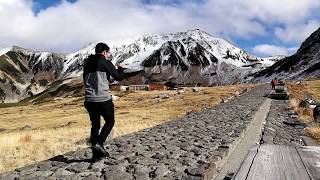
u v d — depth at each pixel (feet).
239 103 118.62
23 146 60.75
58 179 26.45
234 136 45.68
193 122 63.57
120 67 32.04
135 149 37.32
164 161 31.37
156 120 137.80
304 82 395.14
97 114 31.71
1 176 27.66
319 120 79.77
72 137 74.23
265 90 234.17
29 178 26.84
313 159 18.56
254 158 18.69
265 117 77.30
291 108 107.24
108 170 28.43
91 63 31.30
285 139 55.98
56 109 381.60
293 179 15.28
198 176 26.12
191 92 385.50
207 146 38.32
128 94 441.68
